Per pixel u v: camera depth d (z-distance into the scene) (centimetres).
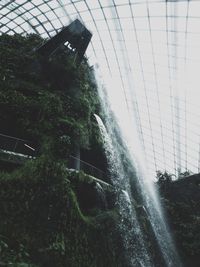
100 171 2477
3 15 4341
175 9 3017
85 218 1686
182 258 2666
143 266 2006
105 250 1688
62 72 2638
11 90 2167
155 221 2911
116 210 2002
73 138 2167
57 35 2748
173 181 3666
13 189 1463
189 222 3066
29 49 2841
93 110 2842
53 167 1655
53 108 2170
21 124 2064
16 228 1366
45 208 1498
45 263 1340
